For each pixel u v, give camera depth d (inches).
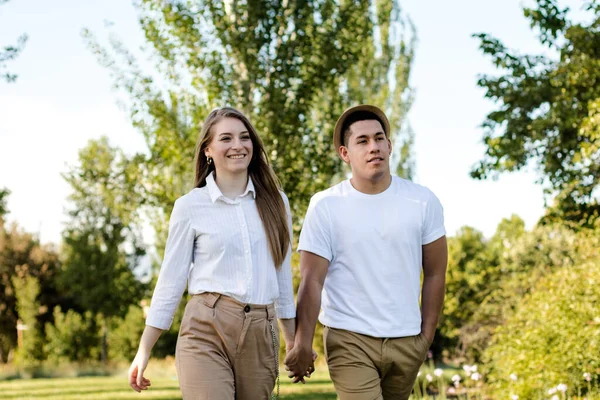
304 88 428.1
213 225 130.6
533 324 393.4
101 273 1023.0
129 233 1047.6
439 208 145.9
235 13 420.5
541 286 416.2
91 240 1039.0
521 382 357.1
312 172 429.7
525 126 403.5
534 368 352.5
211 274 129.0
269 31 417.4
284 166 419.8
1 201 578.6
